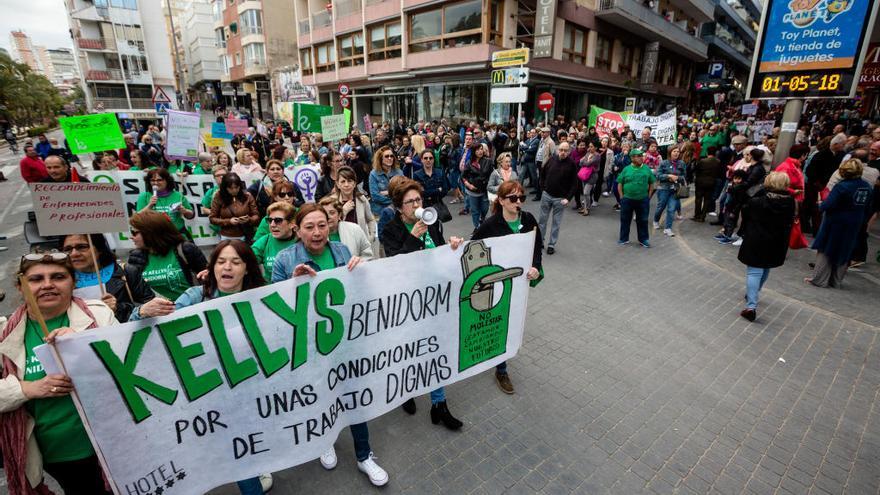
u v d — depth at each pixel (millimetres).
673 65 34375
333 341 2465
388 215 3943
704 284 5961
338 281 2416
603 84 24234
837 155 7539
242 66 41562
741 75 60219
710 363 4074
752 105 19531
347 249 3004
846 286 5820
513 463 2893
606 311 5121
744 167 7645
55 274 1929
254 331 2184
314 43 29453
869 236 7844
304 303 2316
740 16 47344
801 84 6805
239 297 2119
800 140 11070
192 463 2131
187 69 66250
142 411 1953
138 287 3031
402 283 2672
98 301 2158
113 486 1939
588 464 2893
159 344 1948
